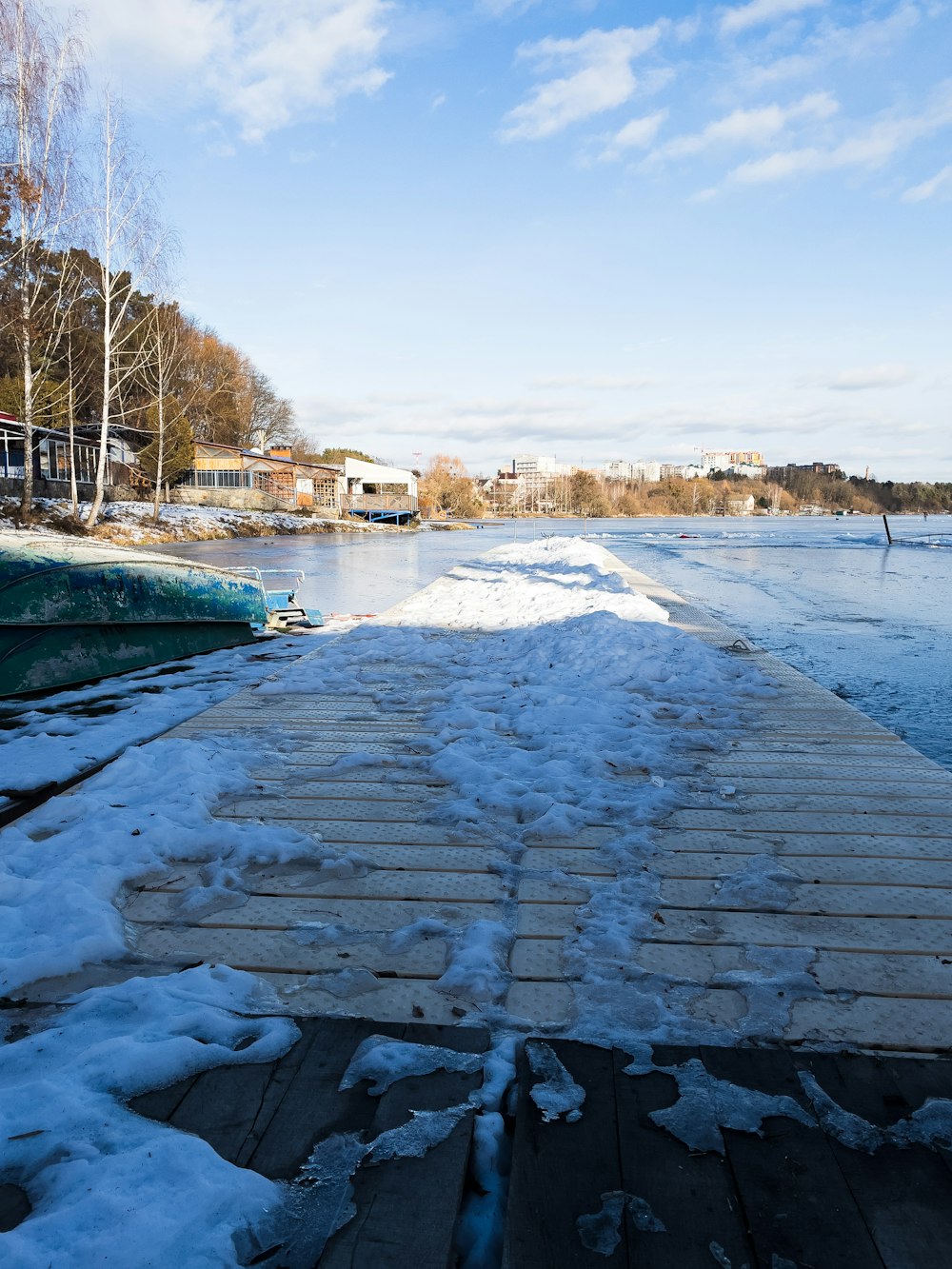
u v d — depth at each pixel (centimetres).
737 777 377
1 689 600
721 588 1554
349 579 1741
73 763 424
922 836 310
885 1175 146
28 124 2188
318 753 414
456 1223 136
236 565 2106
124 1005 199
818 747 425
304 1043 183
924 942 234
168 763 377
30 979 212
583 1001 206
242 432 6225
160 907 253
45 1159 148
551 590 1060
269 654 807
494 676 605
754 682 572
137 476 3972
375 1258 128
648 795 347
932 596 1423
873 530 5203
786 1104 164
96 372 3291
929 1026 196
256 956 226
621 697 521
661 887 267
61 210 2294
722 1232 134
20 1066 176
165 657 761
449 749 404
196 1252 128
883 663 810
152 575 731
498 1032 193
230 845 292
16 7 2128
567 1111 160
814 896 261
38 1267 124
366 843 301
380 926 243
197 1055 177
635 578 1409
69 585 646
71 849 282
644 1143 152
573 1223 135
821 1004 204
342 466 5369
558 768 379
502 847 297
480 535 4394
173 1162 144
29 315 2391
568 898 261
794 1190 142
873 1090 168
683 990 211
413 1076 173
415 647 720
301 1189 142
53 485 3088
